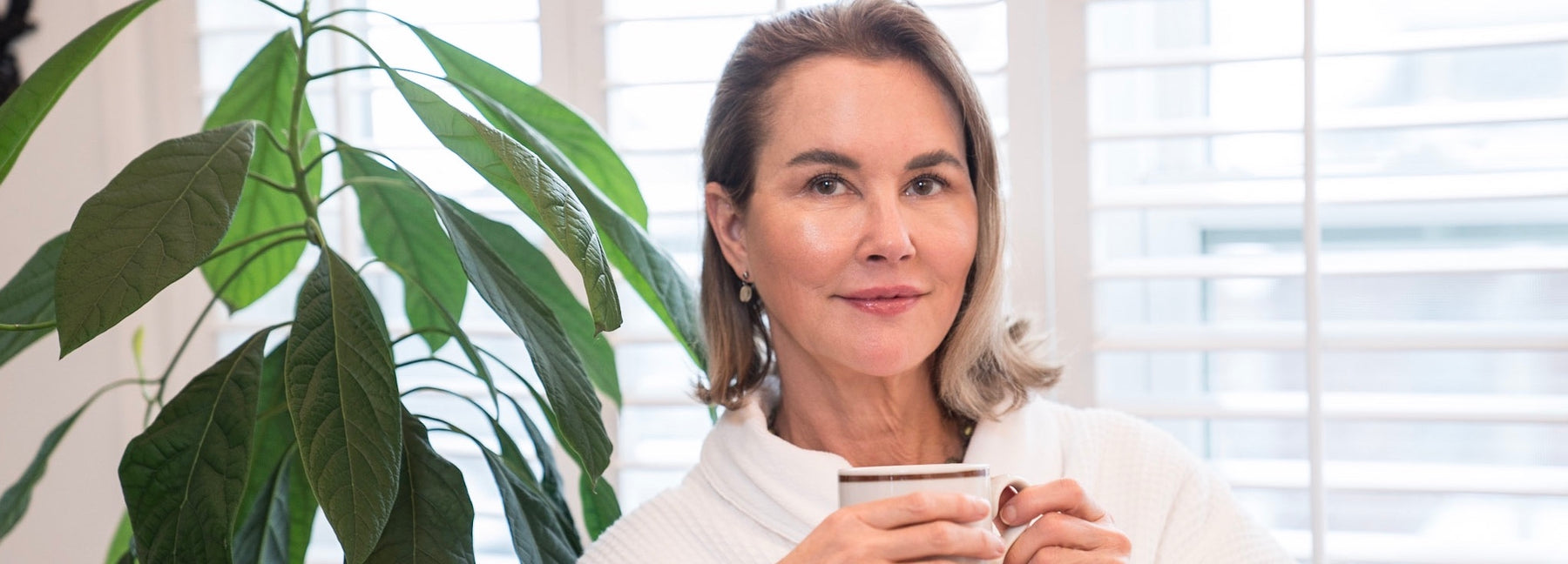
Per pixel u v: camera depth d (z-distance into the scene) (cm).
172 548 97
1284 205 152
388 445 94
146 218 87
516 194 112
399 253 134
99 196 87
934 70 111
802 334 111
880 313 108
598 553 121
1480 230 162
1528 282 159
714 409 129
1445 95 160
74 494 183
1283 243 169
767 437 118
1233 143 168
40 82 102
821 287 108
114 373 182
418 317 137
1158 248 173
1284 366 170
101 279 84
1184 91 170
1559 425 152
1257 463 162
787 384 121
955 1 163
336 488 91
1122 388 172
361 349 96
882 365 108
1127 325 163
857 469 83
